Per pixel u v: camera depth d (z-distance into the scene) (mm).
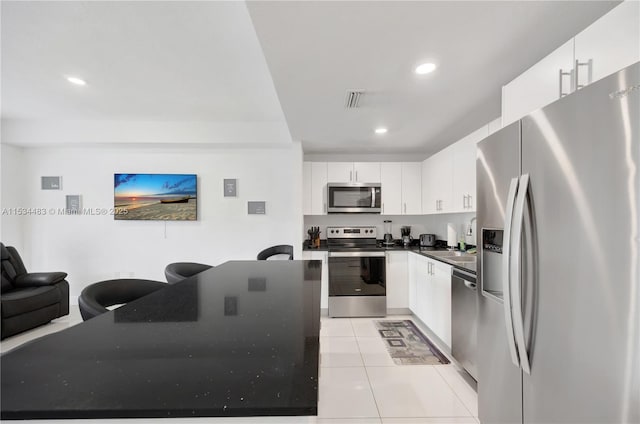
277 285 1479
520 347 1096
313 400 524
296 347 747
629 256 757
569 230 933
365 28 1381
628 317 761
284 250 3779
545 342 1026
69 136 3488
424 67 1752
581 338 890
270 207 4113
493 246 1440
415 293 3350
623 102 771
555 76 1275
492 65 1729
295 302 1176
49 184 3963
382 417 1753
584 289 881
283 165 4117
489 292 1470
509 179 1267
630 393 757
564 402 951
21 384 572
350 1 1196
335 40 1474
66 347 746
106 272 4031
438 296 2684
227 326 899
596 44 1081
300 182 3494
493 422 1417
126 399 525
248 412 507
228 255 4105
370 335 2992
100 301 1440
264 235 4113
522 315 1130
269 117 3355
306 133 3178
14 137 3477
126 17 1611
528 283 1104
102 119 3432
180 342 779
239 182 4113
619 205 782
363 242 4258
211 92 2637
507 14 1288
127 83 2453
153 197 4008
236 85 2486
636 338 744
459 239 3600
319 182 3904
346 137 3342
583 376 883
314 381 586
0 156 3641
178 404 513
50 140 3486
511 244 1122
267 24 1343
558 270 973
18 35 1776
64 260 4000
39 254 3980
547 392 1023
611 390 803
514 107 1551
